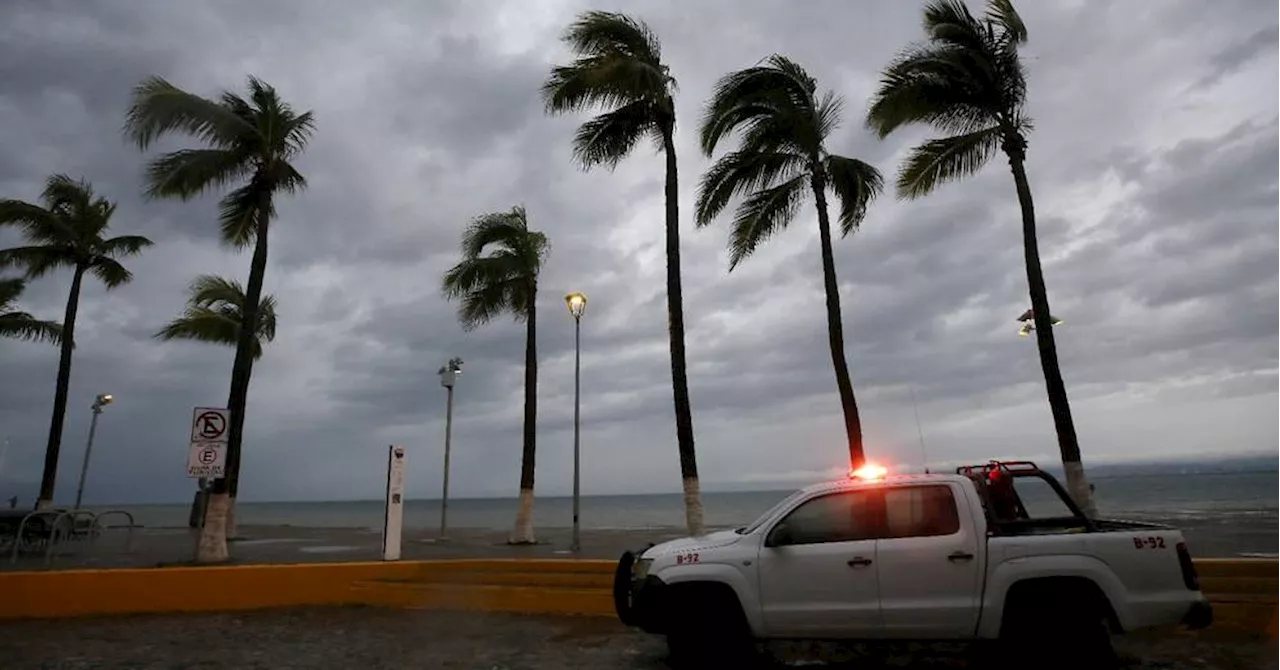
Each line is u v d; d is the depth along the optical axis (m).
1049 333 13.18
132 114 14.34
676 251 16.02
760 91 16.00
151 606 10.86
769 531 6.99
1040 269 13.55
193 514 25.03
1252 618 8.21
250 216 17.39
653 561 7.26
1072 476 12.48
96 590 10.74
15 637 9.19
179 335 23.66
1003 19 14.38
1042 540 6.35
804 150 15.94
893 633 6.43
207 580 11.18
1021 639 6.27
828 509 7.02
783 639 6.71
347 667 7.60
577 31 16.48
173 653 8.27
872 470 7.39
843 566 6.61
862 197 16.08
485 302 21.27
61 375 25.36
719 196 16.31
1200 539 15.24
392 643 8.73
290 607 11.28
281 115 16.73
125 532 25.12
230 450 15.02
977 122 14.86
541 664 7.65
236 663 7.79
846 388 14.91
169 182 15.30
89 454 33.94
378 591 11.54
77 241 25.69
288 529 27.70
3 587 10.41
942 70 14.34
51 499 24.53
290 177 16.94
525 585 11.32
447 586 11.27
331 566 11.73
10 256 24.81
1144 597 6.10
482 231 21.36
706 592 6.93
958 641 6.35
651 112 16.75
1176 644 7.70
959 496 6.64
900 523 6.73
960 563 6.38
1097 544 6.27
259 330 25.47
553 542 19.61
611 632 9.23
